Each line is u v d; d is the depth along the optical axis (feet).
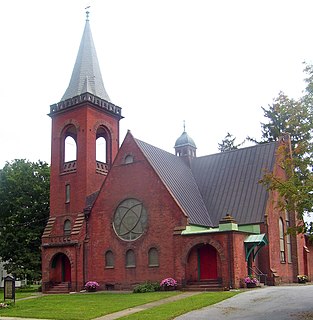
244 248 123.34
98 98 166.40
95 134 164.04
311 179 70.38
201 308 81.00
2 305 98.63
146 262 133.49
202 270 124.98
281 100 82.64
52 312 86.38
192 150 168.25
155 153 149.59
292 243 147.43
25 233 185.16
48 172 197.67
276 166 143.64
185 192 143.13
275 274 128.36
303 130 73.41
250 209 135.74
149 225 134.92
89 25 182.60
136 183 140.77
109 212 144.97
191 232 126.00
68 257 149.07
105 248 143.23
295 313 70.38
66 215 159.02
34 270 183.73
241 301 86.38
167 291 122.21
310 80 73.15
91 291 139.44
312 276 162.50
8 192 189.67
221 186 149.18
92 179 158.92
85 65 174.09
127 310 84.69
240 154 155.63
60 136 167.84
